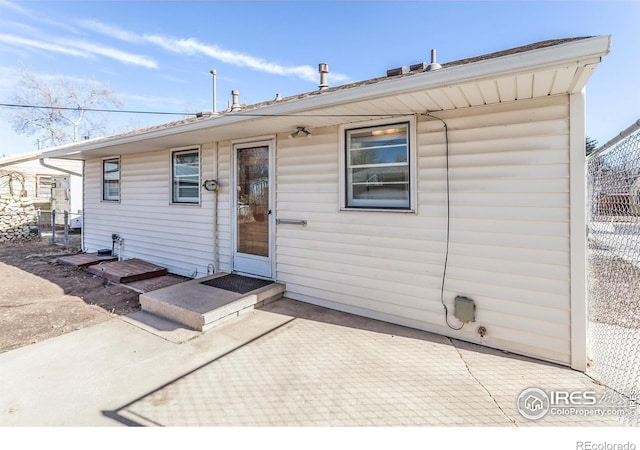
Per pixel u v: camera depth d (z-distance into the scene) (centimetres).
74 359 312
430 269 367
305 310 439
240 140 538
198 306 401
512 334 322
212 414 231
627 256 283
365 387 262
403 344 339
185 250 638
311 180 458
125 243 773
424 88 280
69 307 463
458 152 346
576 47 215
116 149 673
